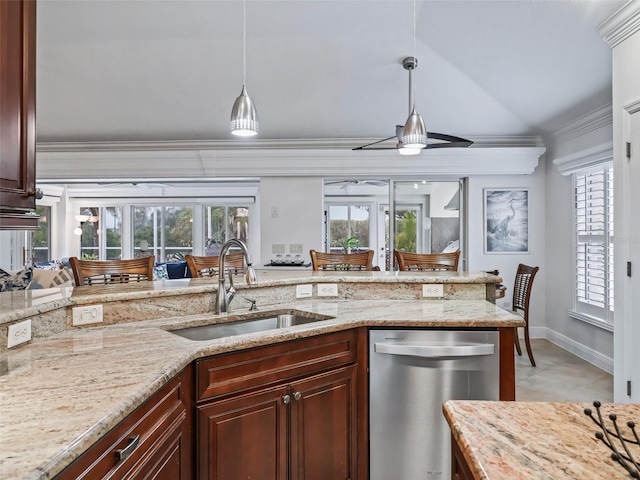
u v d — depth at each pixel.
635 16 2.16
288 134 4.97
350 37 3.38
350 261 3.33
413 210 5.24
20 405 0.93
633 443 0.76
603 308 3.80
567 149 4.43
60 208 8.24
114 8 3.08
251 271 2.00
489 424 0.85
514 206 5.07
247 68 3.79
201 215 8.47
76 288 1.96
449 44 3.35
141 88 4.09
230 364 1.46
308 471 1.67
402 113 4.49
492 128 4.73
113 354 1.33
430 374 1.87
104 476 0.88
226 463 1.44
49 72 3.83
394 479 1.90
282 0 2.98
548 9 2.61
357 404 1.87
